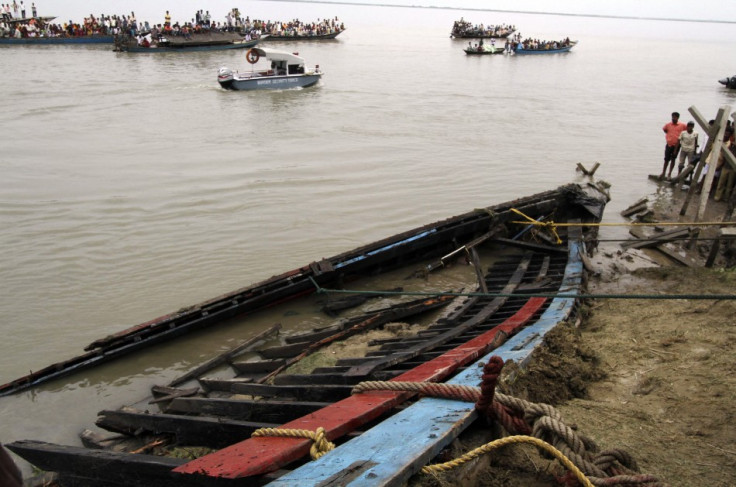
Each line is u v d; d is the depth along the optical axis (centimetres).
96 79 3809
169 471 406
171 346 947
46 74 3919
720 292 964
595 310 877
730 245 1302
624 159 2292
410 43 8262
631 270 1218
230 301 1004
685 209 1603
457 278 1220
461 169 2069
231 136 2455
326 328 968
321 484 325
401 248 1209
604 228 1529
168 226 1469
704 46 12056
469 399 431
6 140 2252
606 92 4119
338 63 5247
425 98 3572
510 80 4556
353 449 376
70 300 1101
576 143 2538
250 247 1358
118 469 446
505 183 1928
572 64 6188
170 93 3431
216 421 516
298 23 7844
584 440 393
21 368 899
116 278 1191
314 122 2780
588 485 345
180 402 650
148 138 2373
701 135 2661
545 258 1232
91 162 2005
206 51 5800
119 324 1027
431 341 755
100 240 1370
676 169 2169
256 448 390
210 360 891
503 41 9412
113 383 856
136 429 685
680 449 449
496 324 822
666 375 595
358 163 2097
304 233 1452
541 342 615
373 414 438
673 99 3891
